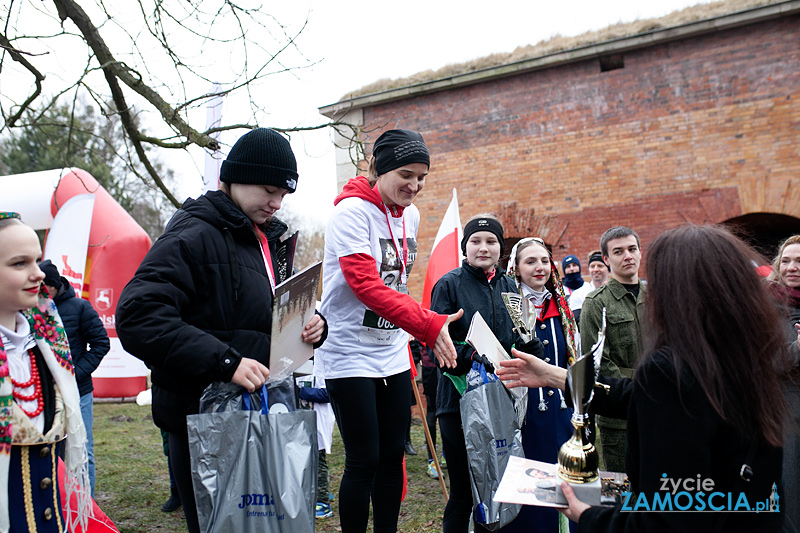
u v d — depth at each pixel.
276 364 2.13
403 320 2.50
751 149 8.78
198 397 2.11
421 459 5.95
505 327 3.23
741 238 1.65
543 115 9.91
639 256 3.79
